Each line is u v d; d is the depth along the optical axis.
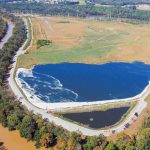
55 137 179.38
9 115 194.62
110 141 174.38
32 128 182.25
